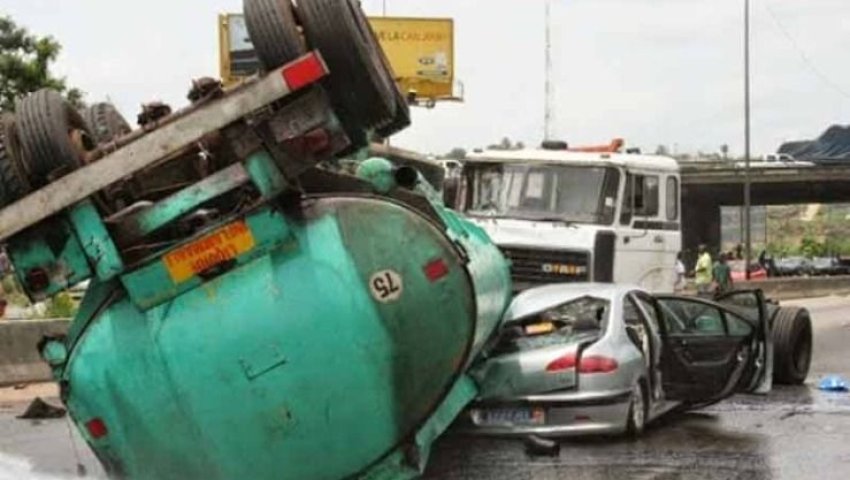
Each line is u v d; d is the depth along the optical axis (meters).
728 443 12.41
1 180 8.03
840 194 85.06
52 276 7.99
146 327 8.05
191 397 8.04
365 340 8.02
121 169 7.84
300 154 7.87
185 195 7.94
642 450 11.95
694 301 13.62
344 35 7.96
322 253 8.02
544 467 11.02
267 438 8.07
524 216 17.03
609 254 16.72
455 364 8.14
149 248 8.10
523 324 12.00
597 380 11.80
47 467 11.49
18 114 8.10
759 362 14.34
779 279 47.38
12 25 36.69
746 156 54.59
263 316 7.97
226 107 7.77
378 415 8.09
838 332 28.17
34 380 18.14
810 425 13.68
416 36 77.38
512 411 11.76
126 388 8.09
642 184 17.41
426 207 8.23
